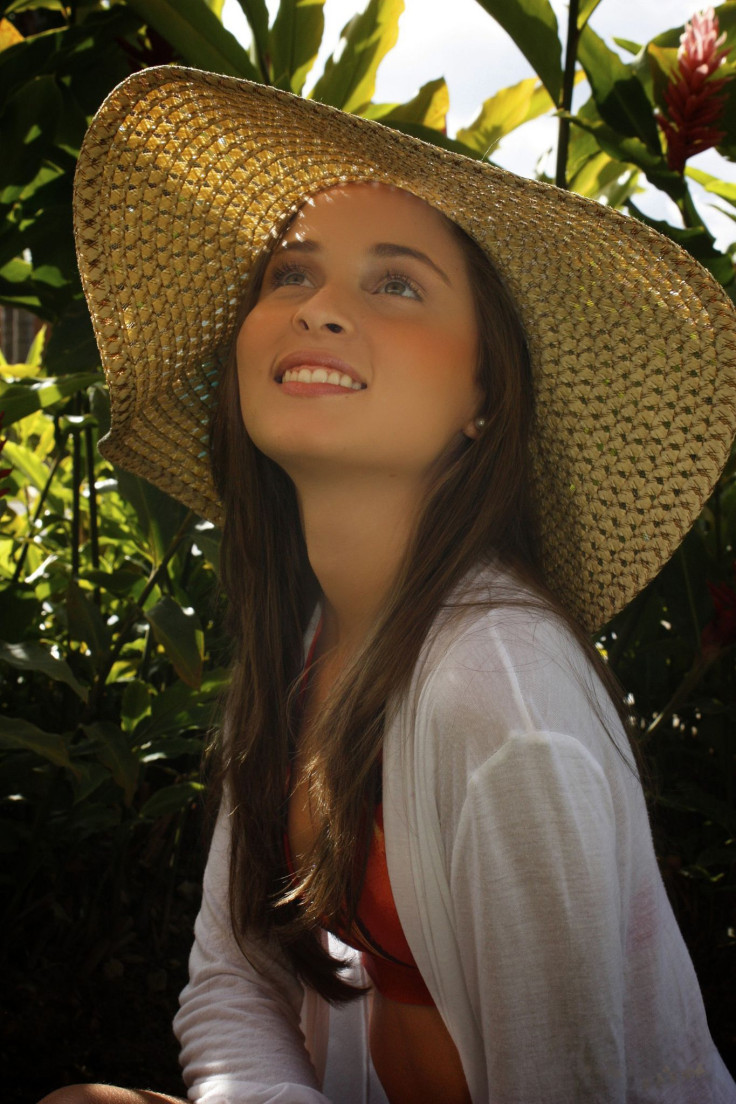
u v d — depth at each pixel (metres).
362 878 1.00
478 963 0.87
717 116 1.68
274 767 1.20
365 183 1.07
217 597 1.78
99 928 1.93
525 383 1.09
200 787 1.76
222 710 1.49
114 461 1.35
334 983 1.18
